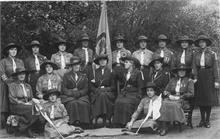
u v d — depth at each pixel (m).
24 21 12.05
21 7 11.63
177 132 8.62
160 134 8.38
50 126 8.62
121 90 9.47
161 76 9.28
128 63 9.45
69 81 9.43
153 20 12.93
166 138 8.11
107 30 10.84
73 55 10.35
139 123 8.59
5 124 9.41
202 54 8.99
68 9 12.80
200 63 8.97
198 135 8.29
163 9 12.78
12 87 9.04
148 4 12.88
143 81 9.41
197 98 8.95
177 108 8.41
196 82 8.96
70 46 12.20
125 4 13.09
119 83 9.67
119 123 9.02
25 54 11.95
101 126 9.38
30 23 12.13
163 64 9.62
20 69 9.09
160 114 8.45
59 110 8.78
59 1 12.39
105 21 10.89
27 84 9.30
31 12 11.76
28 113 8.70
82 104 9.05
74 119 8.91
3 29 11.77
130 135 8.50
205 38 9.02
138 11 13.05
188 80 8.88
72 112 8.95
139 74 9.46
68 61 10.09
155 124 8.54
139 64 9.77
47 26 12.25
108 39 10.76
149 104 8.73
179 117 8.38
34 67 9.74
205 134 8.36
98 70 9.76
